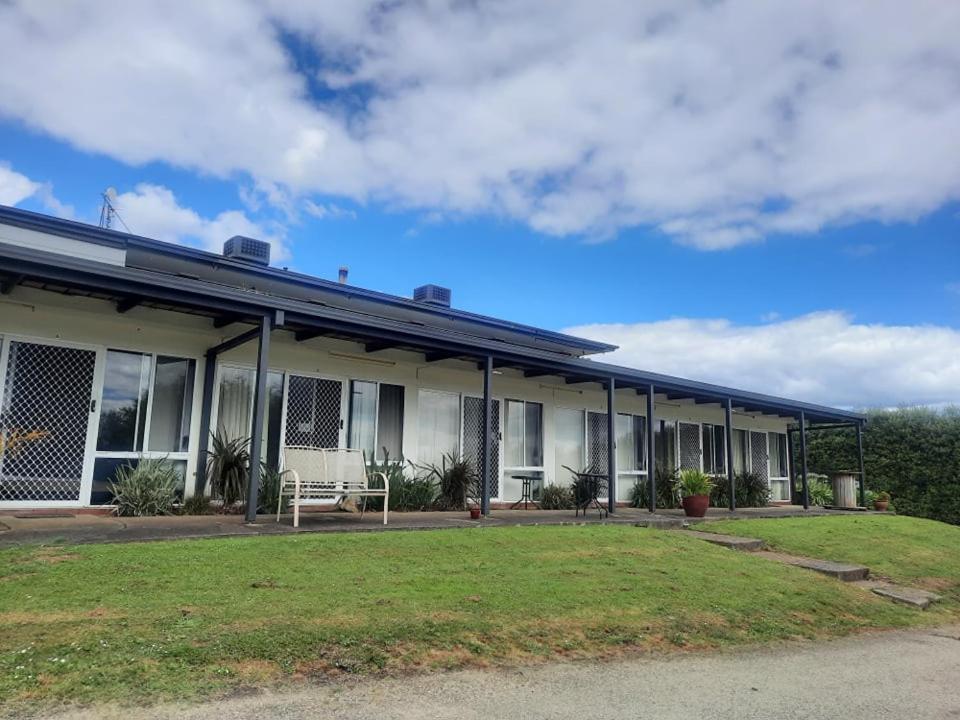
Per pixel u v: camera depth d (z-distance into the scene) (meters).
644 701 4.23
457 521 9.59
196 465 10.05
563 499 14.30
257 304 8.53
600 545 8.55
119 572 5.36
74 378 9.15
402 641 4.69
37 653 3.84
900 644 6.34
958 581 9.99
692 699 4.34
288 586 5.46
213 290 8.11
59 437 8.98
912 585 9.38
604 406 16.38
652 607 6.27
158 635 4.25
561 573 6.94
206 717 3.43
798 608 7.06
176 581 5.29
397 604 5.36
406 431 12.58
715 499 17.08
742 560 8.86
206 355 10.30
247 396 10.77
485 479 10.60
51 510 8.80
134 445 9.58
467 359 12.41
